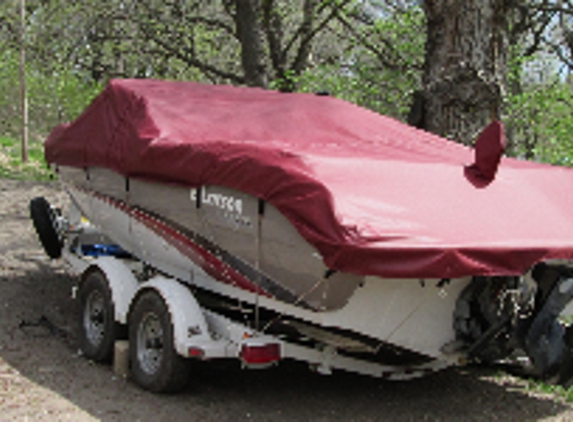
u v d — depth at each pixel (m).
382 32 11.68
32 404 5.00
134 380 5.59
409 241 4.09
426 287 4.72
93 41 15.55
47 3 16.19
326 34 18.06
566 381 4.80
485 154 5.00
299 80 12.07
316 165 4.53
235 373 5.98
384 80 10.47
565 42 16.19
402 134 6.08
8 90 25.59
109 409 4.99
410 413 5.34
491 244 4.28
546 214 4.94
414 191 4.59
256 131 5.73
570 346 4.68
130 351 5.58
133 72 16.66
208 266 5.49
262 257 4.88
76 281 8.55
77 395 5.23
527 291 4.80
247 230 4.89
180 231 5.68
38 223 7.74
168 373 5.18
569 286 4.75
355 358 5.19
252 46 14.61
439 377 6.25
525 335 4.86
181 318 5.08
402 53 11.16
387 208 4.34
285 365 6.27
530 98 9.80
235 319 5.59
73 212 7.59
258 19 14.66
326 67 11.25
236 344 5.02
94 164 6.67
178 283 5.37
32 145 26.06
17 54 22.78
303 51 15.88
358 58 12.26
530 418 5.38
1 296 7.63
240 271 5.15
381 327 4.70
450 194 4.71
